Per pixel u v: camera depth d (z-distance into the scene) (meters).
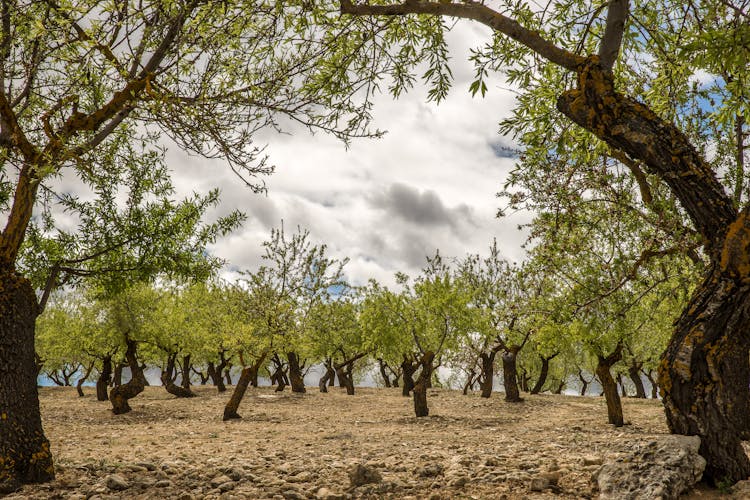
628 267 10.22
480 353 31.44
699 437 6.91
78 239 12.98
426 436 16.84
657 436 7.24
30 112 10.61
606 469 6.94
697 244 8.45
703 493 6.61
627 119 6.97
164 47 7.68
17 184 8.45
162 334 29.17
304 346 26.47
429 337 25.03
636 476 6.59
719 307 6.87
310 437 16.80
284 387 42.16
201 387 41.78
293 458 11.39
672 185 7.06
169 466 9.91
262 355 24.70
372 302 27.89
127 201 13.59
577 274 11.88
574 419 22.28
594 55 7.15
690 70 9.93
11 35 8.23
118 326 27.55
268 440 16.00
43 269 12.27
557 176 8.91
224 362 37.66
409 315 25.58
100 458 11.15
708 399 6.91
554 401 30.86
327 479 8.77
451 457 10.55
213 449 13.49
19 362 8.07
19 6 7.72
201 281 15.15
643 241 9.45
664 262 10.56
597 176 9.03
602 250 11.14
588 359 42.62
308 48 8.80
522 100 10.27
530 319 16.61
